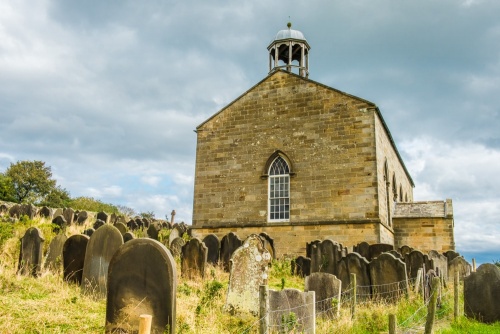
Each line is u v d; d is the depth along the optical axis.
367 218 22.25
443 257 19.52
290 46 28.69
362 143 23.30
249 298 10.52
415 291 12.61
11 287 10.03
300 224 23.36
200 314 9.69
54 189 62.41
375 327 9.84
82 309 9.27
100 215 28.47
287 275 17.41
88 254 11.23
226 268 18.05
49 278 11.80
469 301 11.85
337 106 24.27
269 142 25.36
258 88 26.44
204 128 27.09
